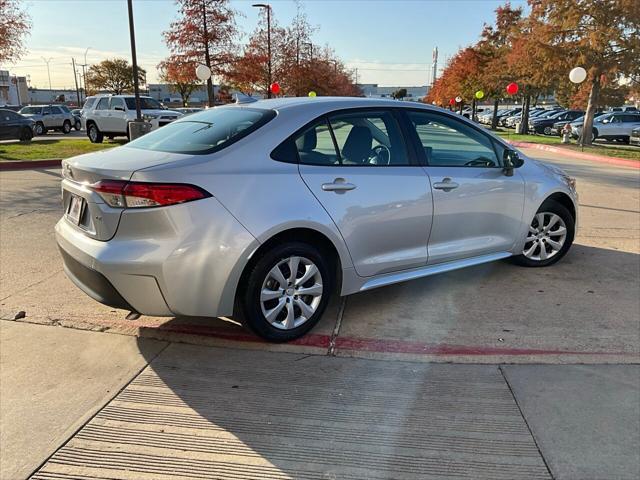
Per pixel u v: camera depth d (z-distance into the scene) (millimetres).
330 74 39969
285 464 2506
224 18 20312
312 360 3510
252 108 3973
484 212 4676
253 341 3756
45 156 14766
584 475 2432
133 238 3156
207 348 3654
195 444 2643
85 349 3602
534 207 5098
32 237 6328
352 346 3699
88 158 3586
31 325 3941
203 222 3182
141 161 3303
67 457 2531
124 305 3279
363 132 4016
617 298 4598
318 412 2922
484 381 3242
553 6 21609
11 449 2574
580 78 20141
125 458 2531
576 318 4168
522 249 5195
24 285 4762
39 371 3303
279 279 3576
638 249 6156
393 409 2949
